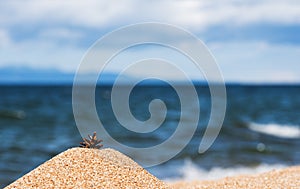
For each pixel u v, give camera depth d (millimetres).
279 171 7734
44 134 21016
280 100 60844
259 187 6410
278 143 17812
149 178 5914
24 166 12852
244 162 13219
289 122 27906
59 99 56812
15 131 22391
